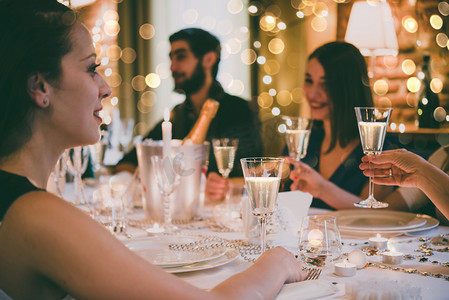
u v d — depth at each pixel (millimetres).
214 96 3318
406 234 1409
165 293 738
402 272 1050
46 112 863
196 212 1683
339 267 1029
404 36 3441
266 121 3312
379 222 1489
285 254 970
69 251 717
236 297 793
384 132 1328
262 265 904
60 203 748
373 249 1214
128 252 750
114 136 3021
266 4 4461
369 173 1358
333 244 1069
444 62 3213
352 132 2432
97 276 719
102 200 1481
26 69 829
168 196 1504
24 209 735
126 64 4777
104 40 4715
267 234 1316
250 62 4578
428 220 1519
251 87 4598
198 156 1646
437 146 3094
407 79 3443
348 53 2434
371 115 1312
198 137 1855
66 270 721
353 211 1646
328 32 4105
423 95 3152
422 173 1265
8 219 738
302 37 4297
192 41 3260
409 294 837
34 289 753
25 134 852
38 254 726
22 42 822
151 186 1628
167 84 4824
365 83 2455
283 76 4445
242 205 1372
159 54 4801
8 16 824
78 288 724
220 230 1505
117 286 723
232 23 4621
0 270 740
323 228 1075
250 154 3125
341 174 2422
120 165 2764
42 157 878
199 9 4719
